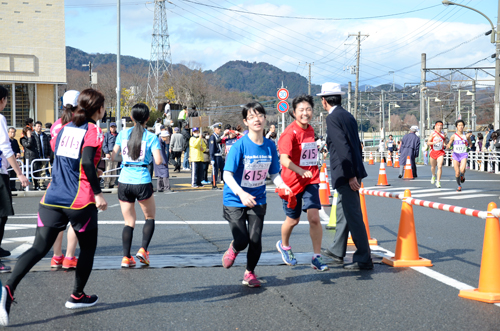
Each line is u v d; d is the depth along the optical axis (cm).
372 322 389
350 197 559
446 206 512
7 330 372
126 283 505
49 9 2408
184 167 2350
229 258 484
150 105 6569
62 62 2441
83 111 418
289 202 493
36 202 1241
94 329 374
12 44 2341
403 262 577
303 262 603
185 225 883
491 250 450
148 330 372
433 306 429
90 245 420
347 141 549
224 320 394
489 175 2102
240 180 479
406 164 1925
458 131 1386
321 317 401
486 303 438
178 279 522
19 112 2380
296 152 551
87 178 404
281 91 1952
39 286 491
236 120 7669
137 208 1109
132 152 569
